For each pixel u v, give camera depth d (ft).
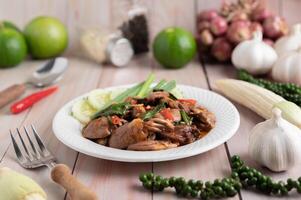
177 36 2.03
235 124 1.39
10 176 1.12
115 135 1.33
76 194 1.11
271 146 1.25
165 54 2.04
